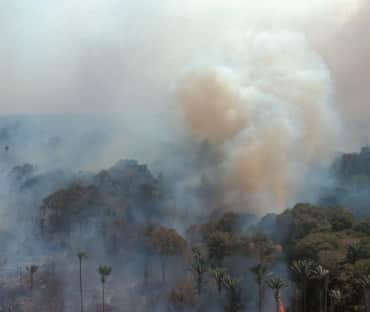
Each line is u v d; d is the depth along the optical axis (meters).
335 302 57.41
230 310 66.38
